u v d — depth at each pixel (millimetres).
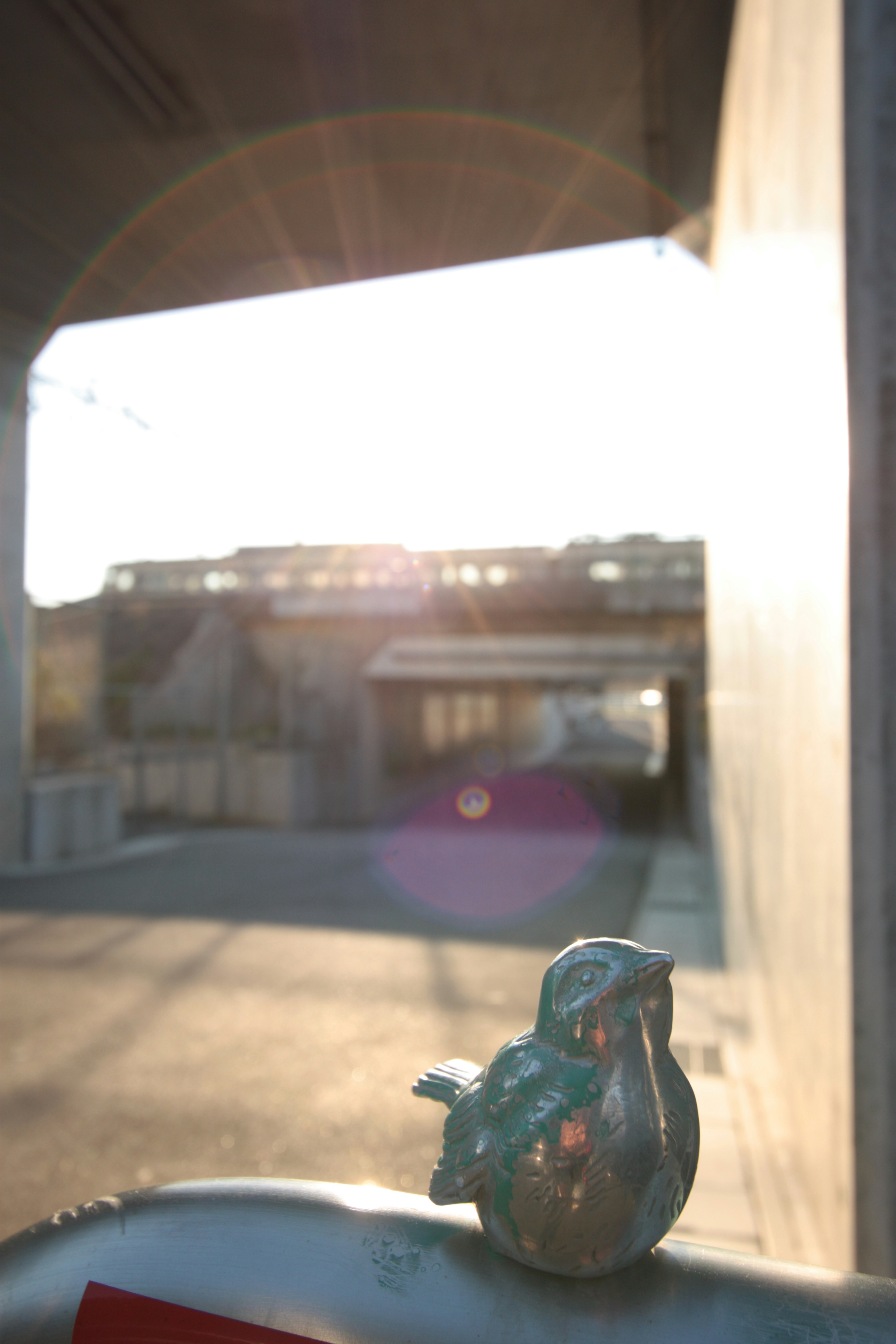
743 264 4426
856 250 1933
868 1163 1851
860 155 1928
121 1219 781
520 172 8219
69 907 9562
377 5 6273
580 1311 648
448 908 9414
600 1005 661
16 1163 3711
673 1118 671
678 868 11969
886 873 1869
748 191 4234
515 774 31422
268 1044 5211
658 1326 634
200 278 10539
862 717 1894
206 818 21234
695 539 20641
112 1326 705
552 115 7398
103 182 8578
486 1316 650
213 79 7102
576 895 10062
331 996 6172
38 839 12906
